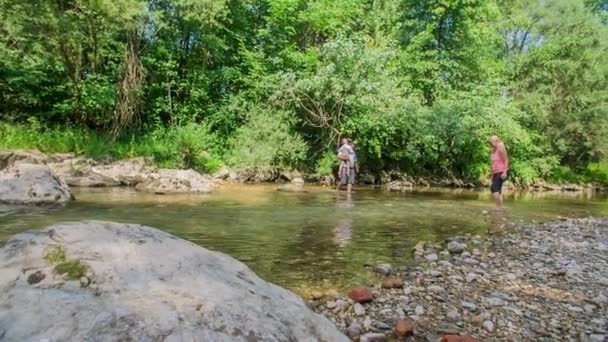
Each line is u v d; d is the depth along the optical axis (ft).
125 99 55.31
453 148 70.13
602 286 15.16
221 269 8.40
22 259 7.52
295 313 7.47
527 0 97.14
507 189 74.59
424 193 51.65
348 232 23.16
